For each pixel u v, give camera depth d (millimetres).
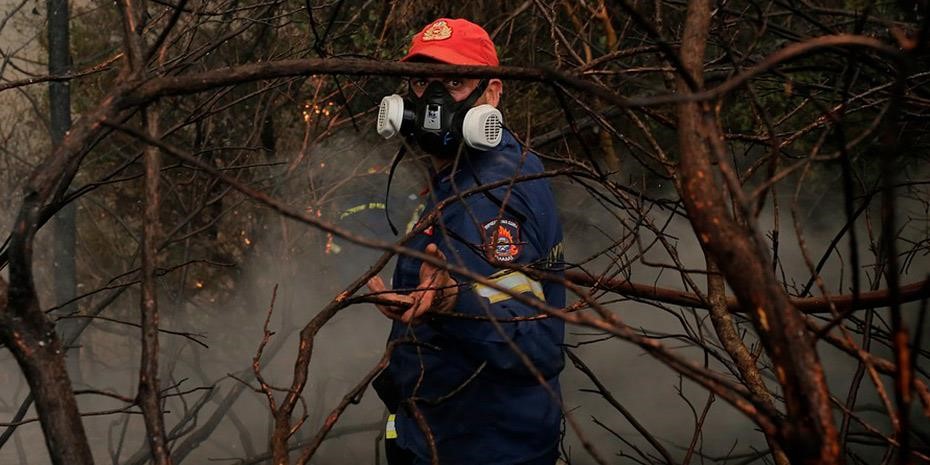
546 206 2287
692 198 1062
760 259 1016
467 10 4992
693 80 1132
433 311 1913
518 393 2223
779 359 1003
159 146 1068
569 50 2438
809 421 1000
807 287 2178
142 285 1271
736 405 1077
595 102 3760
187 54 2576
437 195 2318
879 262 2252
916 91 2213
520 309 2113
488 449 2236
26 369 1144
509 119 4777
